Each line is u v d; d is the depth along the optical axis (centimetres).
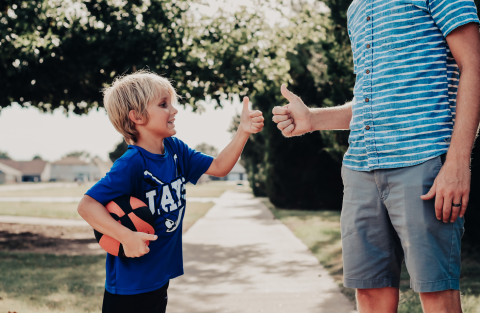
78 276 546
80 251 793
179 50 885
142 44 856
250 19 901
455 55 157
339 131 714
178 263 206
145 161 191
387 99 169
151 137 199
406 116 165
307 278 538
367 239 182
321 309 396
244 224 1274
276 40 927
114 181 179
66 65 849
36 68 857
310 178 1784
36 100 987
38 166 12125
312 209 1825
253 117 219
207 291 483
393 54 169
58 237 1002
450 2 155
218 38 892
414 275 160
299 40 948
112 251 180
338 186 1786
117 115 197
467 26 153
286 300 434
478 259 563
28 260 669
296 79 1406
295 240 914
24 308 387
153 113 193
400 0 168
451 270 155
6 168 11331
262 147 2350
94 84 911
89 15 898
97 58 834
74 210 1894
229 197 3472
